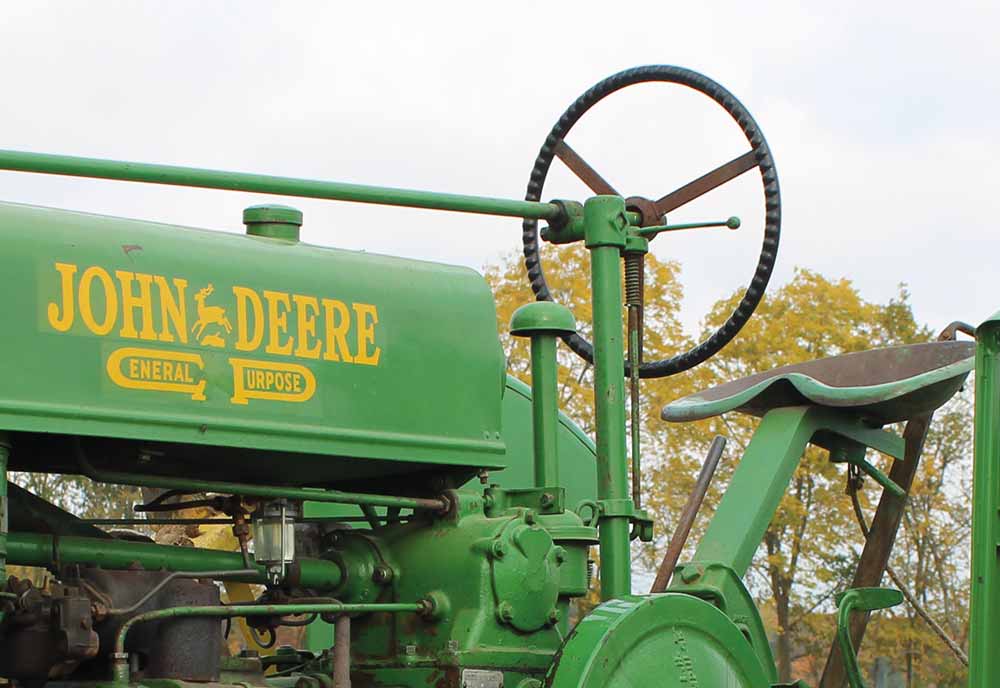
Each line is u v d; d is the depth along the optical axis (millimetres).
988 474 5832
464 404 5312
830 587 20297
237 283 4836
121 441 4785
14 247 4426
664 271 18297
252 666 5168
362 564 5312
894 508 6703
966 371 6359
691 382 18719
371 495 5191
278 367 4863
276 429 4809
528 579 5176
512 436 7137
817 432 6629
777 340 19109
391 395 5125
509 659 5137
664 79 6496
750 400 6625
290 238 5152
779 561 19328
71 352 4457
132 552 4883
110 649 4613
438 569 5230
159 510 5121
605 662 4855
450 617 5160
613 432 5707
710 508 19297
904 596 6582
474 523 5297
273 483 5434
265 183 5148
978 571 5805
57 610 4441
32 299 4418
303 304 4965
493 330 5461
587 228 5801
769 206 6406
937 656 21000
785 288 19625
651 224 6258
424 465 5293
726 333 6371
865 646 20859
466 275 5480
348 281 5109
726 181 6449
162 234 4762
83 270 4527
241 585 6730
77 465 4984
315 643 6949
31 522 4949
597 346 5766
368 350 5090
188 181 5008
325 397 4957
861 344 19297
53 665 4469
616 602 5059
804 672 24953
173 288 4691
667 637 5051
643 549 19516
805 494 19594
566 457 7262
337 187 5289
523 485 7090
